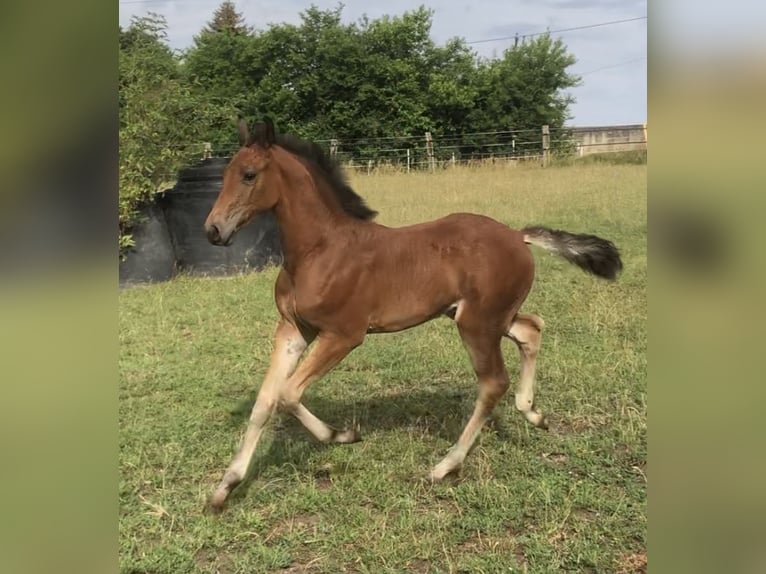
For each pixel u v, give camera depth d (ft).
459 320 10.79
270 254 26.76
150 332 18.88
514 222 30.40
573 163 59.21
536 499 9.99
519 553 8.89
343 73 78.54
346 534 9.25
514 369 15.25
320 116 79.25
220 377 15.56
